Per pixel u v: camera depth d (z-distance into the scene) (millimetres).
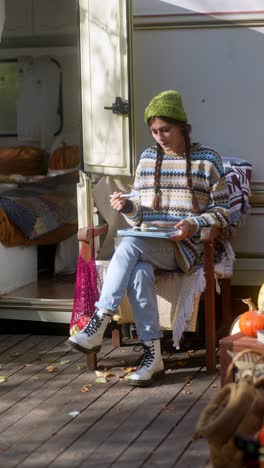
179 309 6508
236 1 8039
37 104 10711
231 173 7625
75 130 10547
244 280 8320
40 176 9617
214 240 6965
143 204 6758
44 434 5449
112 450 5188
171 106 6434
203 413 4223
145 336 6371
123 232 6457
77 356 7090
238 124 8203
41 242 8570
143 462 5008
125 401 5992
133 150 7270
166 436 5375
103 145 7410
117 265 6391
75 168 9750
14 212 8203
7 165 10078
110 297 6340
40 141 10719
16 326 7875
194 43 8188
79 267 6766
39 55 10680
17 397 6129
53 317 7637
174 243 6535
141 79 8336
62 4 10359
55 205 8727
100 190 7230
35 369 6762
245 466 3992
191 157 6602
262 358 4570
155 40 8258
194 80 8234
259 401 4164
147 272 6383
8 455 5148
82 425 5582
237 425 4082
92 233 6785
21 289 8203
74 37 10414
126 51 7195
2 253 7969
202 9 8102
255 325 5652
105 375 6520
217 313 8203
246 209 7805
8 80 10805
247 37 8078
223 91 8195
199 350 7191
